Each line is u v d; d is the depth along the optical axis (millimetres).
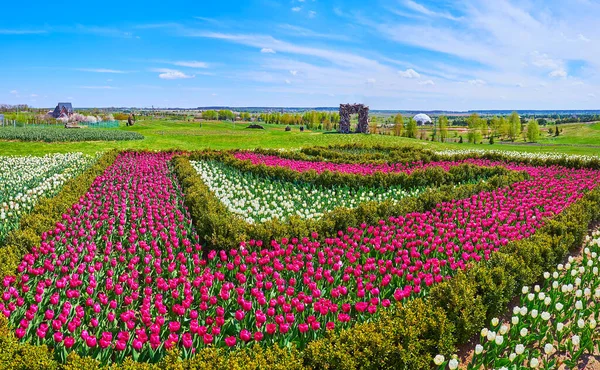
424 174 20406
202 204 14258
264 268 9305
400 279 9211
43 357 6059
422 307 7492
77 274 8977
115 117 144625
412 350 6680
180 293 8523
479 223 12734
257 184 20047
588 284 9758
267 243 11398
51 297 7914
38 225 11594
